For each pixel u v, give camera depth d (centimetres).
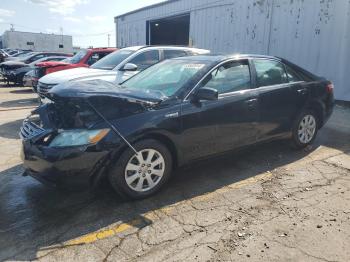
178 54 848
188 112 386
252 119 453
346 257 275
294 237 302
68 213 348
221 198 379
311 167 473
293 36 1049
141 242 297
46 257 277
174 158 397
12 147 574
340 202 367
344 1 902
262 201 371
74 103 355
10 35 4456
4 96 1280
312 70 1009
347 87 933
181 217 338
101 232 313
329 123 748
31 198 381
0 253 283
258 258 274
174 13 1730
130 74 736
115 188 354
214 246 290
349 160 501
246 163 489
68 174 327
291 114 509
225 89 430
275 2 1092
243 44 1246
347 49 915
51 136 339
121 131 342
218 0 1356
